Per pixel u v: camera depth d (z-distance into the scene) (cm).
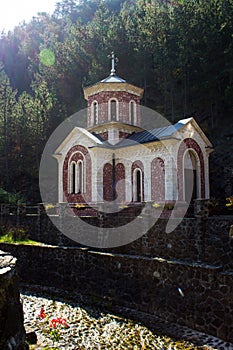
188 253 1159
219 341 915
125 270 1262
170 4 4362
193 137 2239
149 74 3678
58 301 1299
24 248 1709
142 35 3731
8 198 3114
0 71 5341
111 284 1302
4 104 3897
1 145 3778
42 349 726
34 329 985
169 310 1087
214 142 3136
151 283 1163
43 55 4759
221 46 3366
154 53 3544
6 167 3703
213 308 969
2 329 460
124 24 4088
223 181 2770
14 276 513
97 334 963
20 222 2042
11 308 484
